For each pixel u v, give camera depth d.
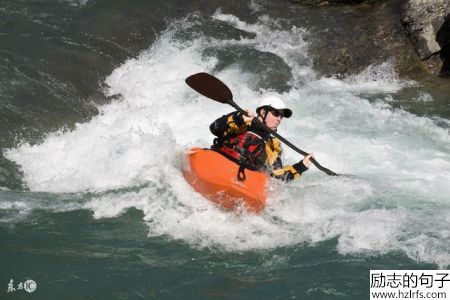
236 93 34.38
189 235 22.19
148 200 24.22
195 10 40.81
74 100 32.28
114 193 24.89
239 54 37.62
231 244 21.70
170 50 37.28
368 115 32.78
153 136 28.02
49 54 35.16
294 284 19.75
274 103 23.50
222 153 23.95
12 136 28.75
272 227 22.52
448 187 25.97
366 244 21.69
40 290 19.16
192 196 23.73
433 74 38.16
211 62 36.72
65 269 20.17
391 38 39.12
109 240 21.88
